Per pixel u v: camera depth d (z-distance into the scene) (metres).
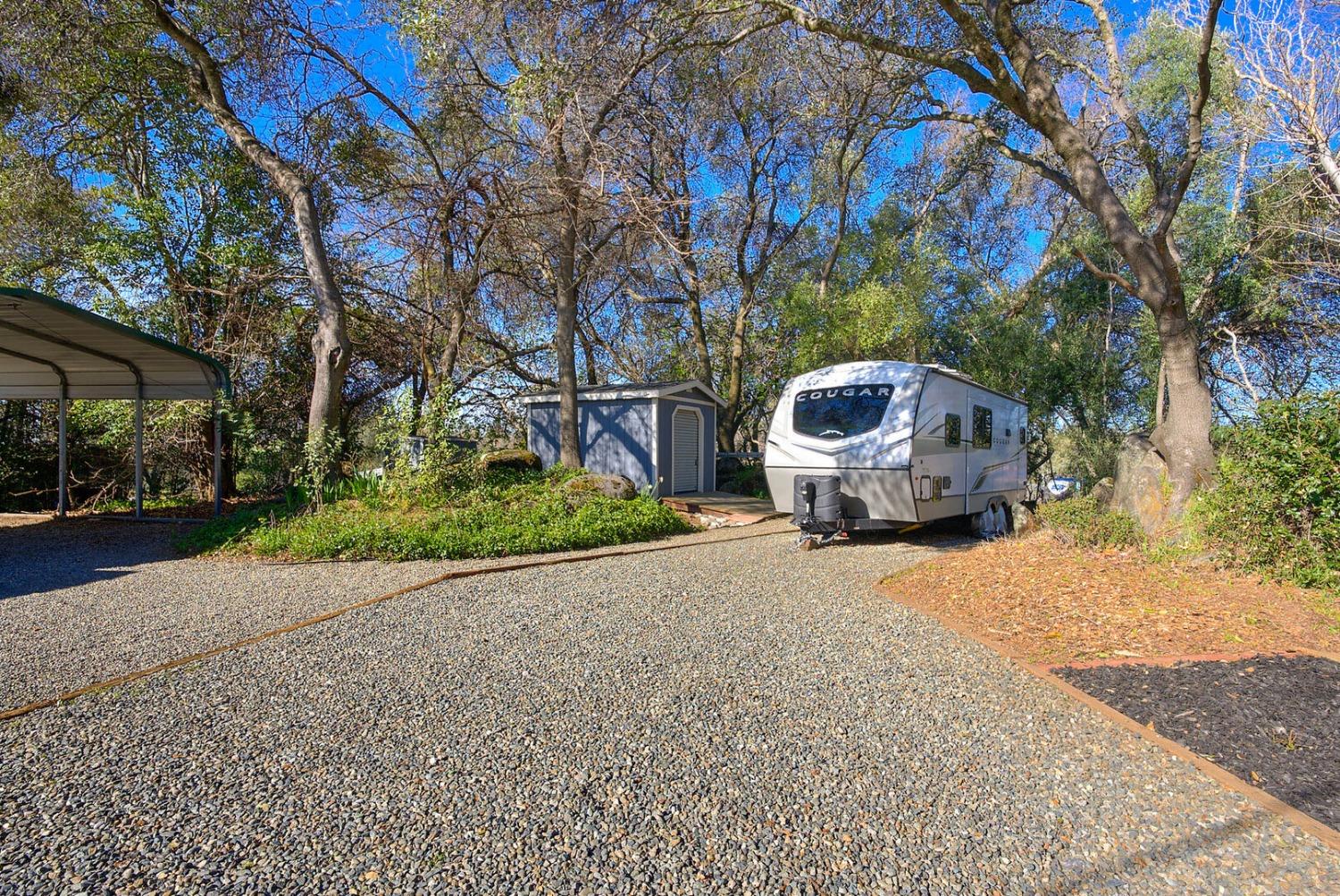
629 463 15.74
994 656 4.58
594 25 9.09
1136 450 7.59
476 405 20.53
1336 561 5.40
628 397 15.59
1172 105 14.16
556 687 3.98
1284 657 4.07
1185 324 7.06
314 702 3.74
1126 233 7.12
